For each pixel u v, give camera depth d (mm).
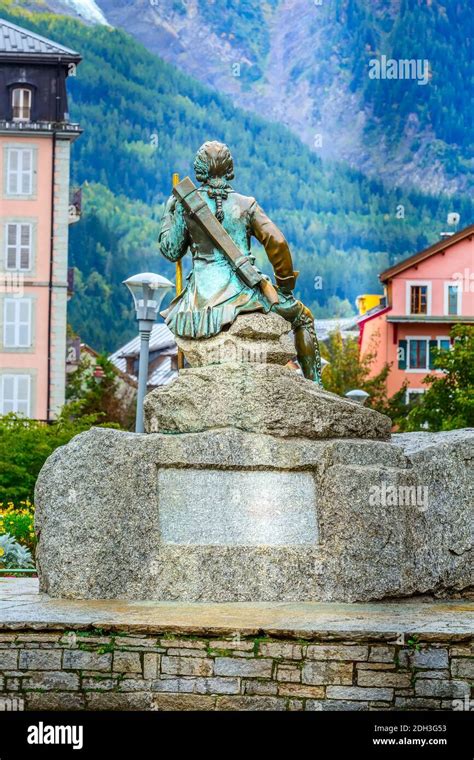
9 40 44906
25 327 45906
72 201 45469
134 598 11828
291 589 11836
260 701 10242
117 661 10422
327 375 48406
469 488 12500
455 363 41438
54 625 10516
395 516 11883
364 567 11789
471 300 47656
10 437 27438
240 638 10359
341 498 11852
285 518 12000
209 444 12016
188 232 13172
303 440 12203
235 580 11820
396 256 46500
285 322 12844
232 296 12742
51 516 11961
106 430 12102
